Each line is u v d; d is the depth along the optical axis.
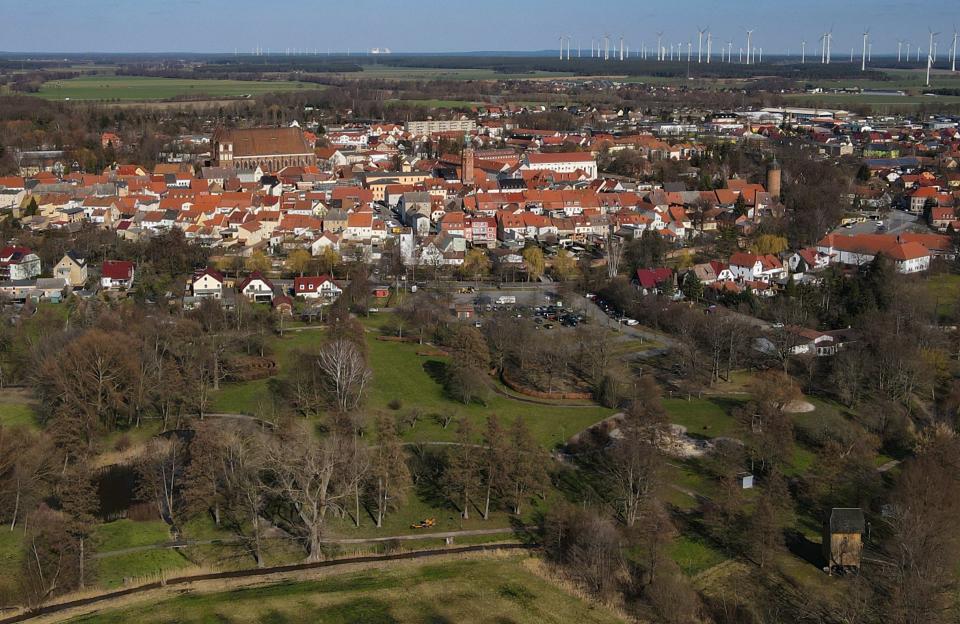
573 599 144.62
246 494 166.38
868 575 149.50
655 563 149.62
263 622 136.00
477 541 162.38
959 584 144.62
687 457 190.75
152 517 169.88
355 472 169.50
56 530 148.75
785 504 169.00
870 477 181.38
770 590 146.88
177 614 137.62
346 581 148.50
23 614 139.12
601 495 175.88
